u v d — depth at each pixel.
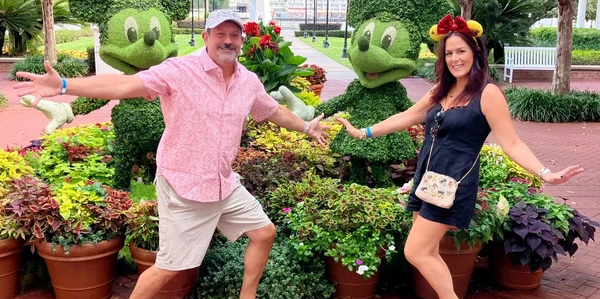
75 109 5.38
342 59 24.88
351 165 5.73
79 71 17.31
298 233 4.09
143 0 5.62
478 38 3.35
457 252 4.07
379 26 5.34
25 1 19.94
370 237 4.09
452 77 3.45
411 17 5.41
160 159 3.31
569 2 12.08
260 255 3.61
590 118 12.31
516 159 3.21
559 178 3.04
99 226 3.98
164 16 5.65
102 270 4.00
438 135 3.36
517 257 4.25
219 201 3.38
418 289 4.31
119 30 5.36
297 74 7.86
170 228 3.32
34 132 10.00
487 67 3.35
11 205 3.97
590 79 19.77
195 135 3.22
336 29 49.00
